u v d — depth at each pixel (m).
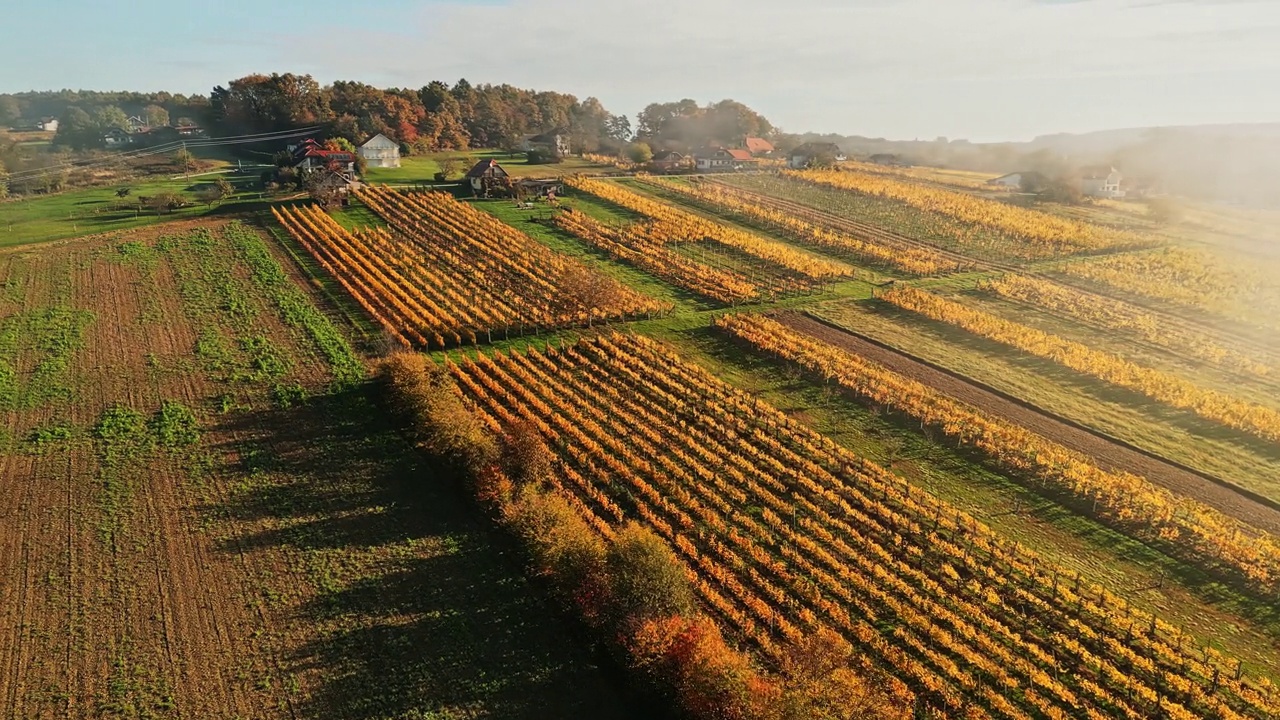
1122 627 41.84
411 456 57.62
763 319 82.25
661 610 40.22
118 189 132.25
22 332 75.00
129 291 85.69
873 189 148.88
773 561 46.94
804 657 37.06
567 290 87.69
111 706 36.72
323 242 101.38
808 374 71.06
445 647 40.47
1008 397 67.56
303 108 190.62
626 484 54.25
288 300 84.25
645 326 80.94
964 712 37.00
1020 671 39.16
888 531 49.75
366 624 41.94
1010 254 112.12
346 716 36.41
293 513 51.03
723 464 56.75
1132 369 70.44
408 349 73.00
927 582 45.12
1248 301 94.38
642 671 37.44
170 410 62.62
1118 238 121.75
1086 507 52.06
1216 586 45.03
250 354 72.69
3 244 98.69
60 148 192.75
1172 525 49.78
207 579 45.09
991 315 87.56
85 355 71.50
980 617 42.56
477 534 49.34
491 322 79.56
